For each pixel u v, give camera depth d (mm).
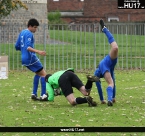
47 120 19469
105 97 25688
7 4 41250
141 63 41375
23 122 19109
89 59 39750
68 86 22500
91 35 57594
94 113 20781
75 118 19812
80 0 103125
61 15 97062
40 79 26875
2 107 22469
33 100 24562
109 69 22812
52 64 41219
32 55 24469
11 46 47094
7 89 28547
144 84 30781
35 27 24859
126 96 25891
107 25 41781
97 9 99438
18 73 36812
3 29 44000
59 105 22984
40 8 58438
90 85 22203
